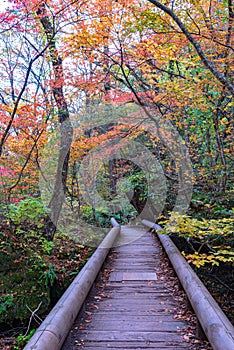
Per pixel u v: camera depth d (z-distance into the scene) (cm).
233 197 525
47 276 496
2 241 546
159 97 541
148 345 269
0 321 459
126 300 388
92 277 384
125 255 658
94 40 497
